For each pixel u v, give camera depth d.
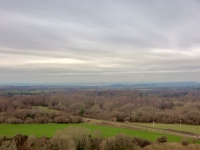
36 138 68.00
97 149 66.88
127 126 91.31
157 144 69.94
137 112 111.06
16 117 93.12
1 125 85.38
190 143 70.94
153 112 110.75
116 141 67.38
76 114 107.62
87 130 72.00
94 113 115.62
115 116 107.38
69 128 72.19
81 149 67.31
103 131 80.19
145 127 90.62
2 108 103.06
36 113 98.44
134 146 67.00
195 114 102.81
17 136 68.12
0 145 64.12
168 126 93.00
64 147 64.06
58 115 98.88
